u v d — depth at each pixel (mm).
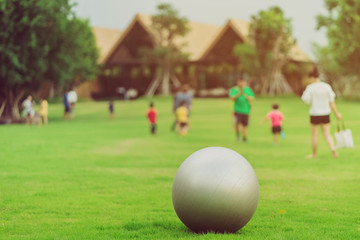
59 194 9477
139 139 22188
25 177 11602
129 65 81875
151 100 62188
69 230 6652
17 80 36688
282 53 65000
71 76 40500
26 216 7629
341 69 61750
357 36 54125
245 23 74375
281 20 61250
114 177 11586
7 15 35562
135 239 6141
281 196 9031
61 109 53688
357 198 8812
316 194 9203
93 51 75438
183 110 24109
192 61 74688
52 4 37625
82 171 12594
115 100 77062
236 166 6016
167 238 6094
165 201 8789
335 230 6535
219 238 5832
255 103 50281
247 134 24031
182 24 70125
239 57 64562
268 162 13742
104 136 23906
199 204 5938
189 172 6043
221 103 53594
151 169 12945
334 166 12742
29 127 31203
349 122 28594
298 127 27094
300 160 14094
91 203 8648
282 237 6086
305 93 14445
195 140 21375
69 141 21250
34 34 36406
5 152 16953
